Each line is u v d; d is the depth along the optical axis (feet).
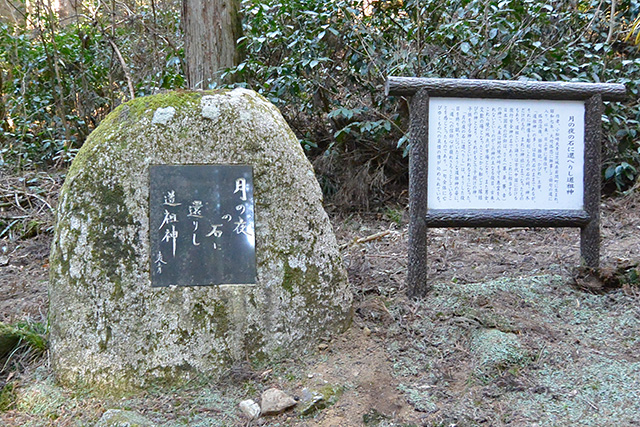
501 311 9.47
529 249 13.37
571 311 9.72
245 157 8.50
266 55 18.61
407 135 16.22
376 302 9.91
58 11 29.76
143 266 8.16
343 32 16.90
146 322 8.10
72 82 23.98
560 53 16.61
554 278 10.74
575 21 17.78
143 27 23.43
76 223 8.11
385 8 17.97
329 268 8.82
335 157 18.40
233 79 18.45
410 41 16.47
